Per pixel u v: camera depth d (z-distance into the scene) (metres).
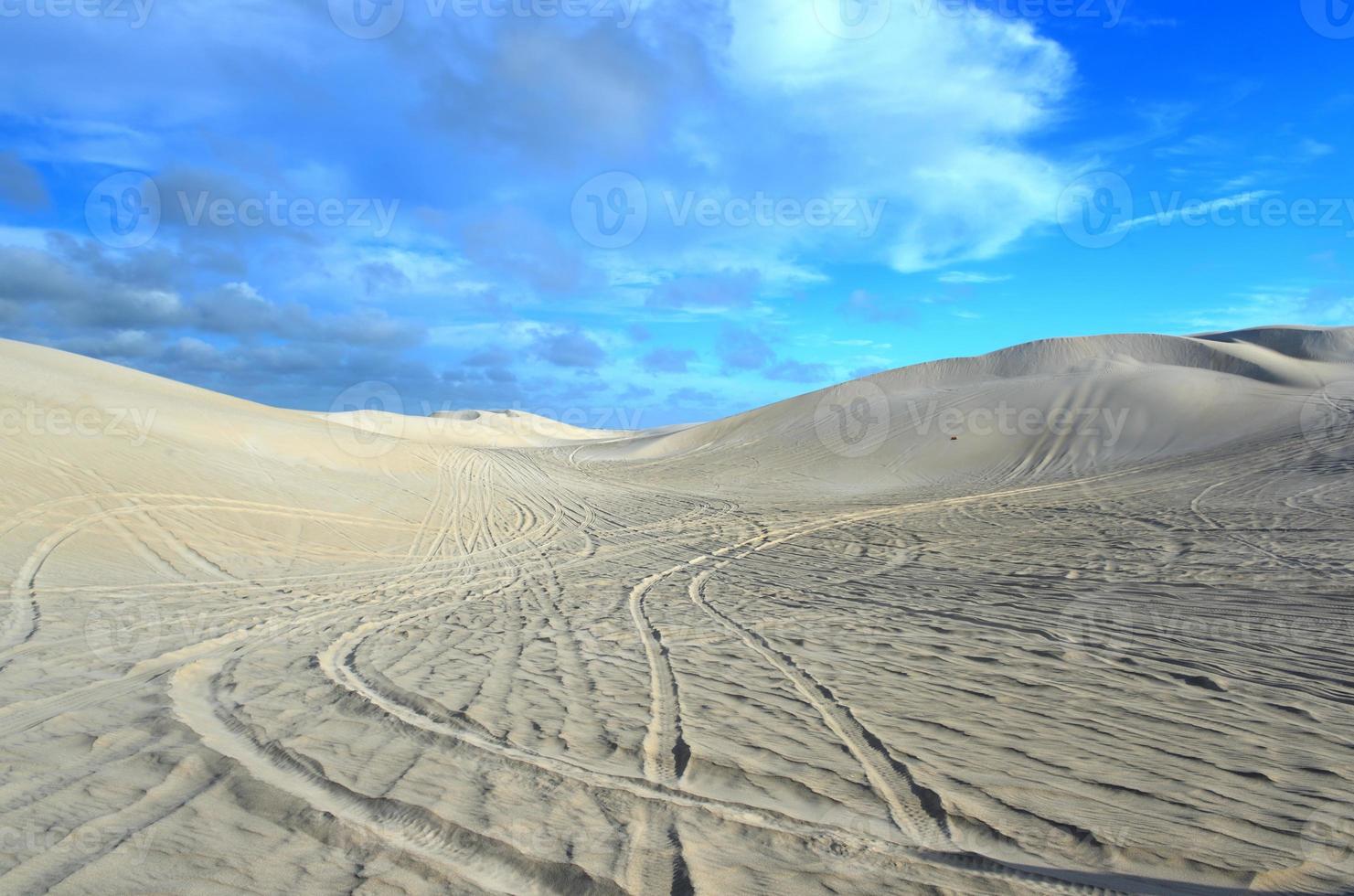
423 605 9.09
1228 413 29.81
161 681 5.33
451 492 21.56
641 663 6.11
